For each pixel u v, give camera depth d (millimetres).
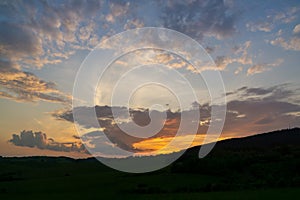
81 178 96562
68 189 77438
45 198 64500
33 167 144875
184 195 60875
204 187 72750
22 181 97062
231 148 116438
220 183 77625
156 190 70438
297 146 113938
